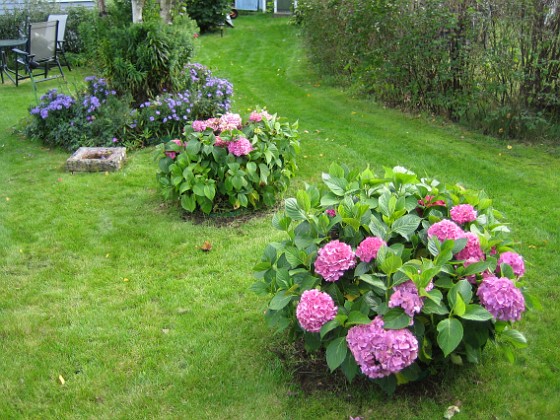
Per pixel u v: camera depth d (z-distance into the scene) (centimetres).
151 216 468
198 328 321
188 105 666
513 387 271
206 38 1431
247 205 469
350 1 828
